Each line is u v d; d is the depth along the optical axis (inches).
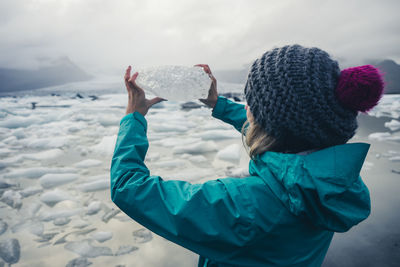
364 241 51.8
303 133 17.8
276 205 17.8
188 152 110.3
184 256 47.4
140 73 29.4
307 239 18.6
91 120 184.4
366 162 93.0
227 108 36.1
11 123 163.3
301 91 17.1
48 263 44.9
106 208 63.6
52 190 73.7
